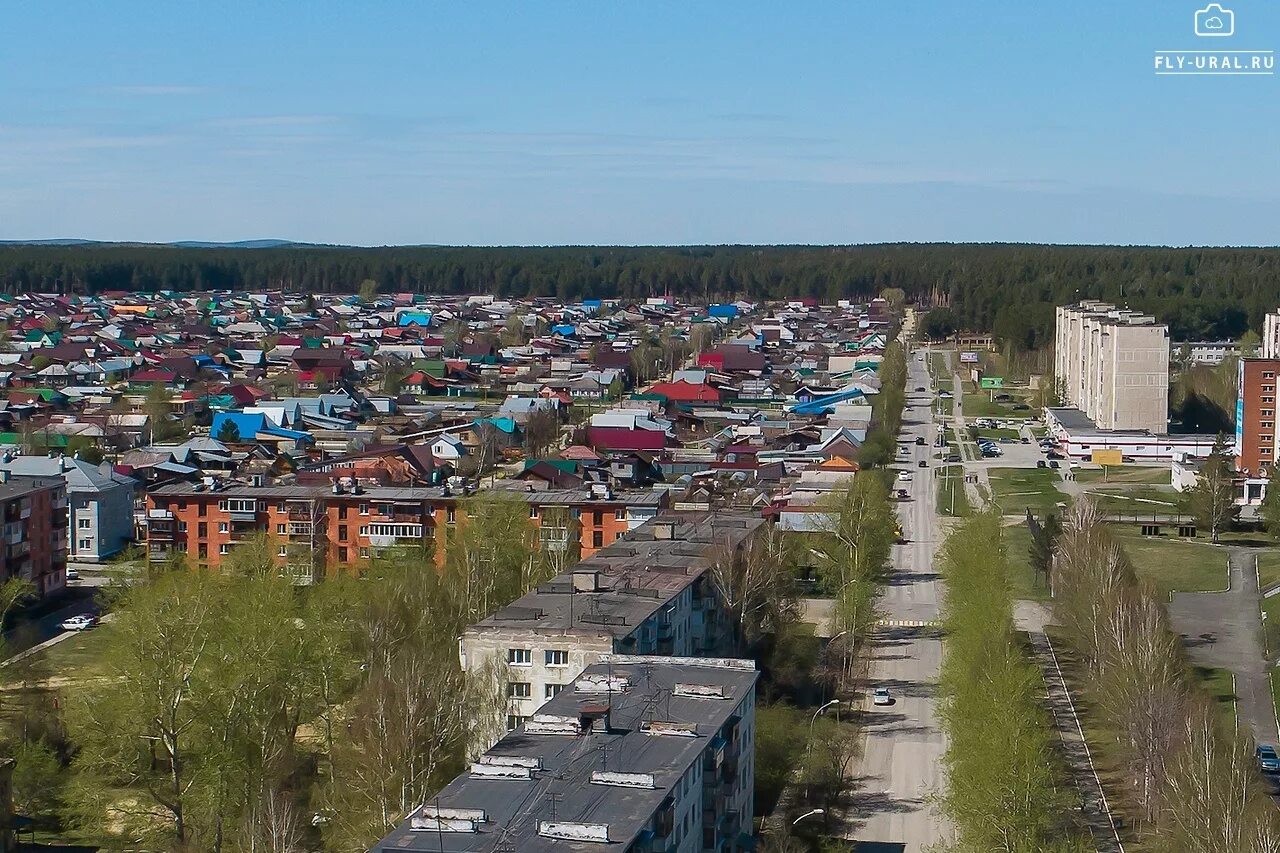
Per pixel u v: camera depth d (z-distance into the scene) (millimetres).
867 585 196375
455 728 132750
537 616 148500
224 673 137750
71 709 146375
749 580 177750
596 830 94375
